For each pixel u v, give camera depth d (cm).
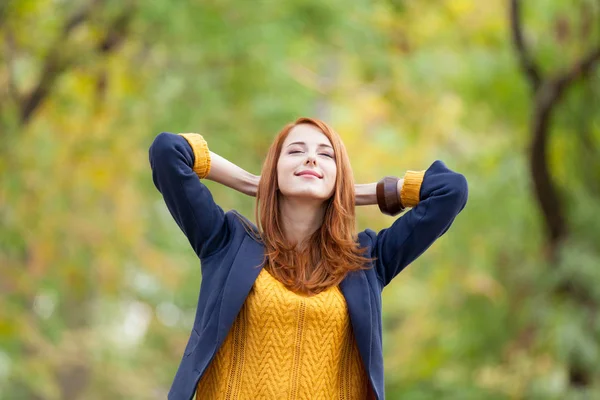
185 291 1778
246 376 477
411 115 1645
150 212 1639
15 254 1416
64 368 1758
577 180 1459
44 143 1434
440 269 1528
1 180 1363
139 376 1864
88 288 1531
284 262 494
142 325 2078
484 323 1467
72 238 1448
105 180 1484
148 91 1437
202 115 1407
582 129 1430
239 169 518
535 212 1448
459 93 1521
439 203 498
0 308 1354
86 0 1375
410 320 1631
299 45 1430
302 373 476
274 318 478
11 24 1348
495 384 1463
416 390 1555
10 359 1351
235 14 1334
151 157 488
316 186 496
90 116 1448
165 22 1306
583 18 1397
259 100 1420
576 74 1327
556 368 1409
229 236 499
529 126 1420
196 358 473
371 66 1538
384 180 519
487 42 1564
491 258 1493
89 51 1374
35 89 1380
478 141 1639
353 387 491
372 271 500
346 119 1823
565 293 1423
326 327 480
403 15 1482
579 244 1413
